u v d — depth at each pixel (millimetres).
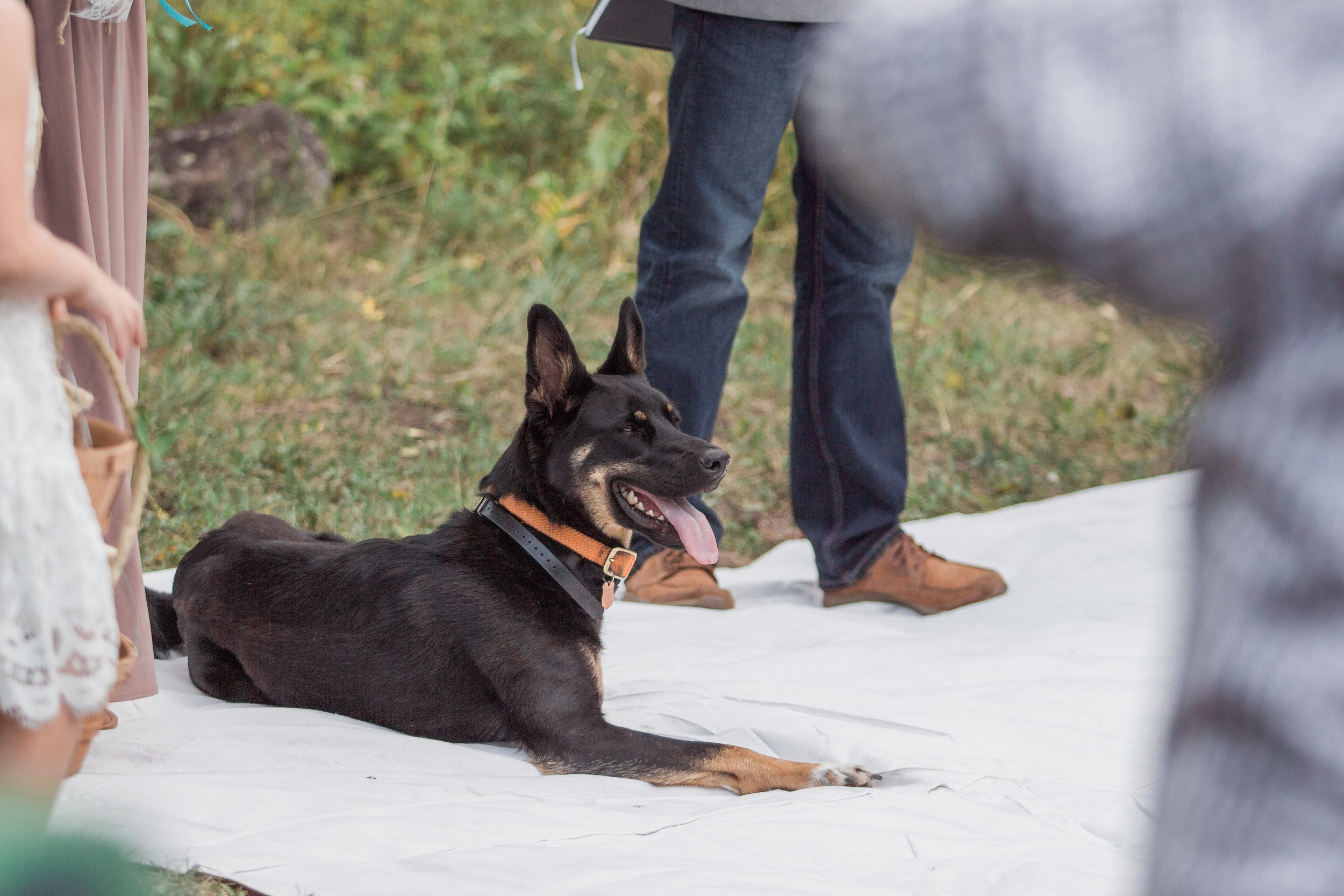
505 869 2547
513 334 8688
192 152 9484
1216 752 927
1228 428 904
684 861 2680
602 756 3484
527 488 3754
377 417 7188
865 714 3822
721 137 4742
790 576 5871
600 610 3736
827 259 5117
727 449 7445
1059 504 6578
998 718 3797
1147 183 835
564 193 10836
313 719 3646
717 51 4664
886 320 5266
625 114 11281
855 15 947
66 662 2039
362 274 9438
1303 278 843
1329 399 854
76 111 3242
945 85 872
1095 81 843
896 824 2992
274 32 11039
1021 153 850
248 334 8016
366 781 3156
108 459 2121
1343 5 818
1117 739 3723
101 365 3379
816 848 2811
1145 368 9109
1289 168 817
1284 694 886
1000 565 5812
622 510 3812
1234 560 904
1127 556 5684
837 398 5227
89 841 1282
